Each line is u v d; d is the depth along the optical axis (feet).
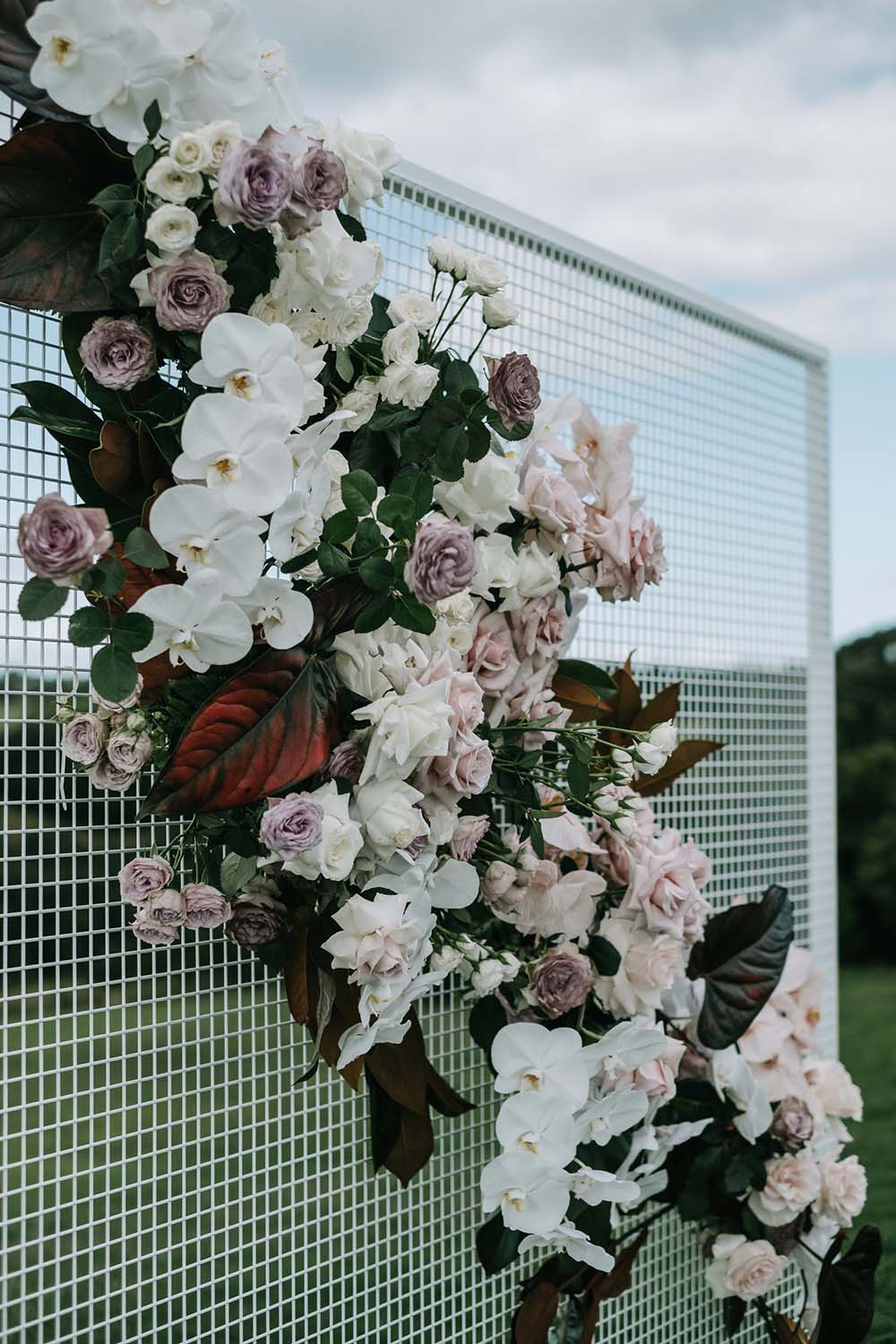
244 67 3.91
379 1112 5.17
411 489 4.56
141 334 3.96
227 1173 5.24
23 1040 4.58
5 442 4.62
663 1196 6.70
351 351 4.70
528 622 5.22
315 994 4.60
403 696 4.26
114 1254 7.04
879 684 36.17
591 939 5.70
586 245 7.50
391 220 6.18
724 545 8.89
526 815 5.14
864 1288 6.34
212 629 3.81
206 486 3.87
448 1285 6.42
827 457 10.21
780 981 6.95
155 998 5.02
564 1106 5.07
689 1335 7.57
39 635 4.68
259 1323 6.56
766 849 9.13
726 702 8.77
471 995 5.64
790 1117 6.62
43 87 3.69
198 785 3.91
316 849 3.99
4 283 3.91
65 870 5.14
